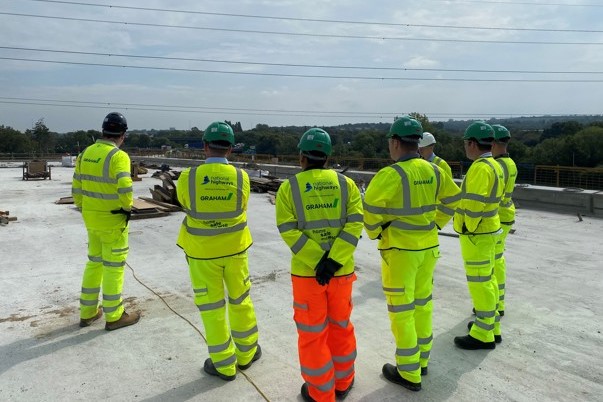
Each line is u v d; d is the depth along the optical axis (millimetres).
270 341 4324
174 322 4789
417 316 3529
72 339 4367
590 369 3732
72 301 5418
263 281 6211
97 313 4844
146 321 4816
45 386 3535
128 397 3387
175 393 3436
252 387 3516
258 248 8211
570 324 4656
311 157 3111
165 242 8688
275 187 17062
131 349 4160
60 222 10664
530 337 4352
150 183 21062
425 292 3488
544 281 6098
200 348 4188
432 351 4070
